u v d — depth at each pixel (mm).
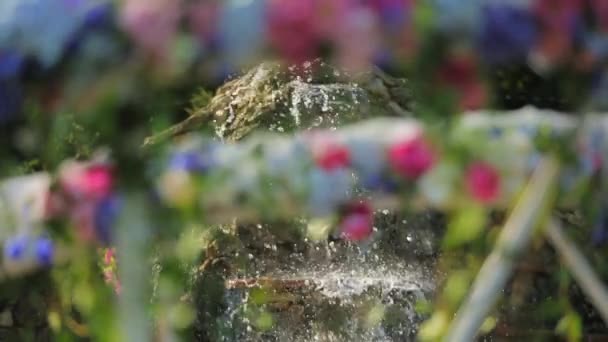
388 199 2900
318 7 2482
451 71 2551
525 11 2525
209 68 2531
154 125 2604
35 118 2615
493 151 2803
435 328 2992
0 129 2633
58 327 3430
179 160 2809
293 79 5918
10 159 2711
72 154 2689
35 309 6281
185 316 2975
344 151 2893
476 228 2873
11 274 3383
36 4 2512
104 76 2531
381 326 5129
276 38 2492
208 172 2830
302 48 2494
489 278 2748
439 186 2826
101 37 2508
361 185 2898
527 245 2867
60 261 3004
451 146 2793
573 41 2549
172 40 2498
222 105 5828
